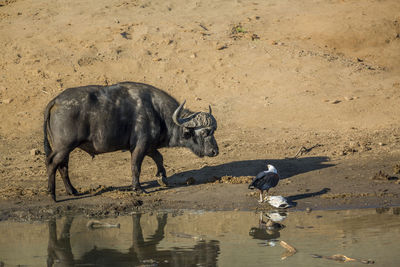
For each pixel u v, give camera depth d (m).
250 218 37.44
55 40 91.69
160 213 39.41
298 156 56.28
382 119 68.25
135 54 88.62
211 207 40.78
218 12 109.56
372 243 30.88
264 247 30.52
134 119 43.22
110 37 93.25
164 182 47.03
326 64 86.38
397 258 28.16
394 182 45.84
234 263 27.75
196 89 80.50
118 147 43.44
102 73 82.81
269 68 85.19
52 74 81.81
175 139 45.28
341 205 40.31
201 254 29.36
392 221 35.75
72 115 40.78
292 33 100.12
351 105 72.69
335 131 65.38
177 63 86.75
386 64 91.94
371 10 110.12
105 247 31.11
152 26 97.94
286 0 118.19
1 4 112.44
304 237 32.41
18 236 33.97
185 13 108.56
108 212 39.75
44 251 30.61
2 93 77.06
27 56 86.25
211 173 51.41
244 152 58.94
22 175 52.25
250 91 79.31
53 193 42.53
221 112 73.75
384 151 56.19
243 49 91.12
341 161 53.53
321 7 113.44
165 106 44.75
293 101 75.44
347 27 101.38
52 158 41.62
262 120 70.81
